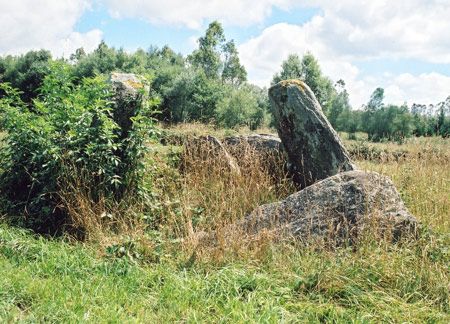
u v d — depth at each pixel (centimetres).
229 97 3031
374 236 574
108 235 636
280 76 3778
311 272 511
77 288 454
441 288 483
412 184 815
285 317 421
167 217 693
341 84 4147
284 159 923
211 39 5569
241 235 589
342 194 632
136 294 462
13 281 450
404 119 2778
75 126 714
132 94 783
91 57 4456
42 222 679
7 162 761
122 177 721
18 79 4262
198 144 927
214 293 460
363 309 451
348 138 2723
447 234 627
